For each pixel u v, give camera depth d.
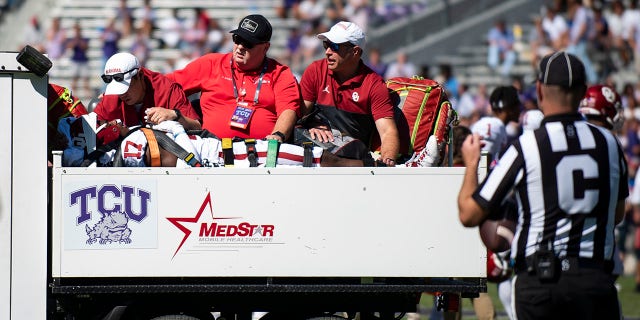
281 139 24.58
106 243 21.23
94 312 22.36
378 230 21.56
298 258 21.47
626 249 55.66
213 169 21.34
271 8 87.00
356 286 21.75
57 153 21.19
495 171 18.64
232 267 21.41
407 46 83.38
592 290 18.23
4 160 21.31
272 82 26.45
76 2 88.50
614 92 25.08
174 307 22.48
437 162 24.25
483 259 21.62
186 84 26.94
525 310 18.61
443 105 26.92
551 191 18.41
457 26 85.31
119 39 81.69
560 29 77.81
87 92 77.50
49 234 21.77
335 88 26.72
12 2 91.69
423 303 44.75
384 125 25.98
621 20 81.56
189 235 21.33
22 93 21.39
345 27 26.25
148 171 21.30
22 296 21.31
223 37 80.12
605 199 18.53
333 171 21.52
